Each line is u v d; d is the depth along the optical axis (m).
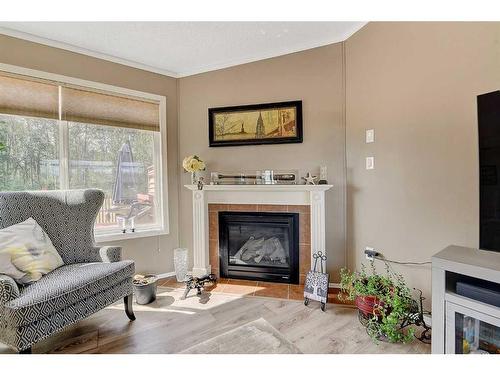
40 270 1.73
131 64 2.77
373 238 2.26
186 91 3.05
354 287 1.99
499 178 1.28
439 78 1.75
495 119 1.28
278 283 2.71
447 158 1.72
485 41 1.51
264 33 2.34
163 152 2.97
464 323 1.30
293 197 2.61
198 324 1.97
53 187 2.39
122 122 2.73
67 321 1.58
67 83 2.43
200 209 2.84
